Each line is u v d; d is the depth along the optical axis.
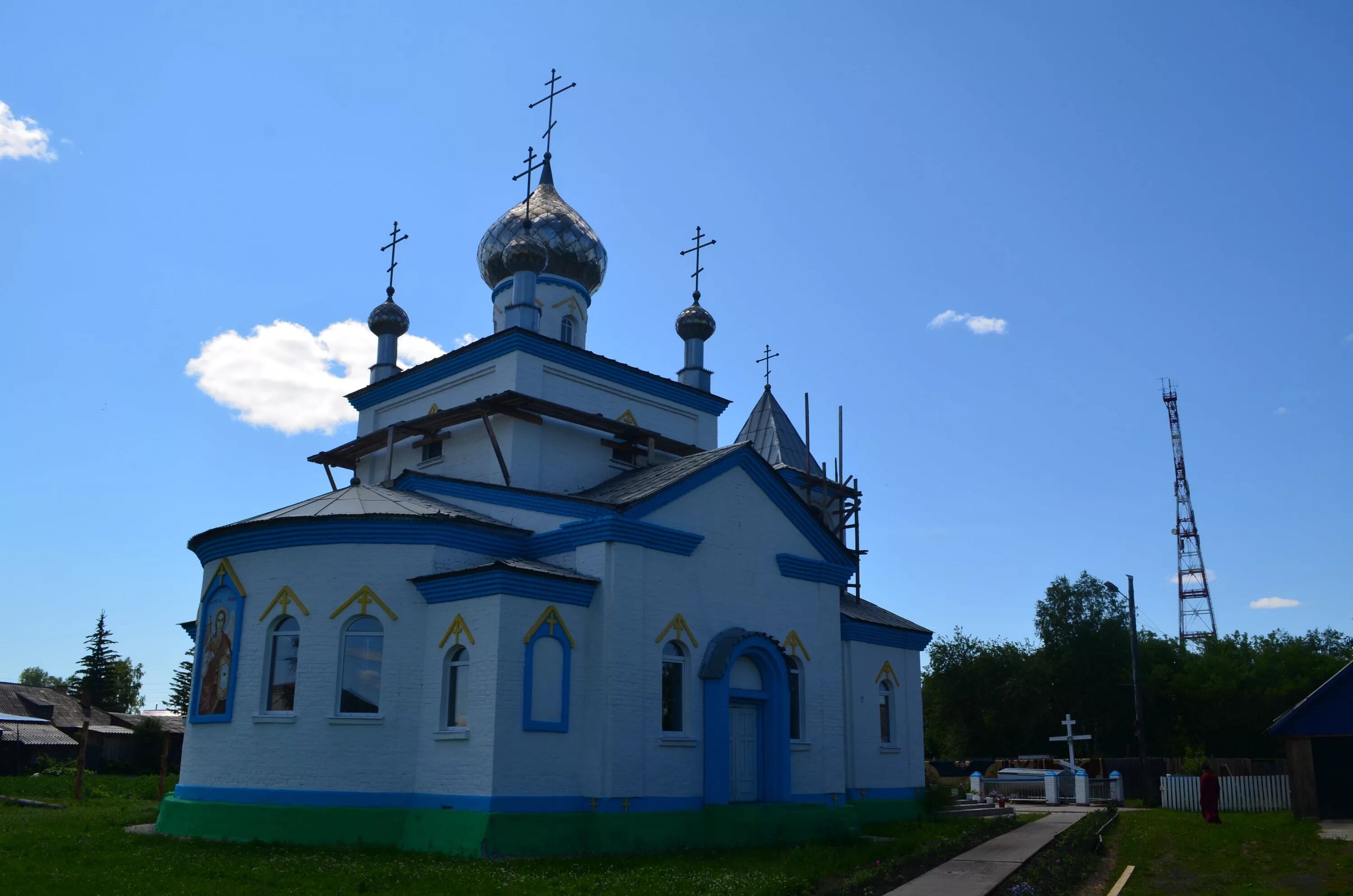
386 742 20.47
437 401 29.19
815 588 26.45
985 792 40.72
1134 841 23.16
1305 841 22.61
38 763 51.09
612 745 20.39
